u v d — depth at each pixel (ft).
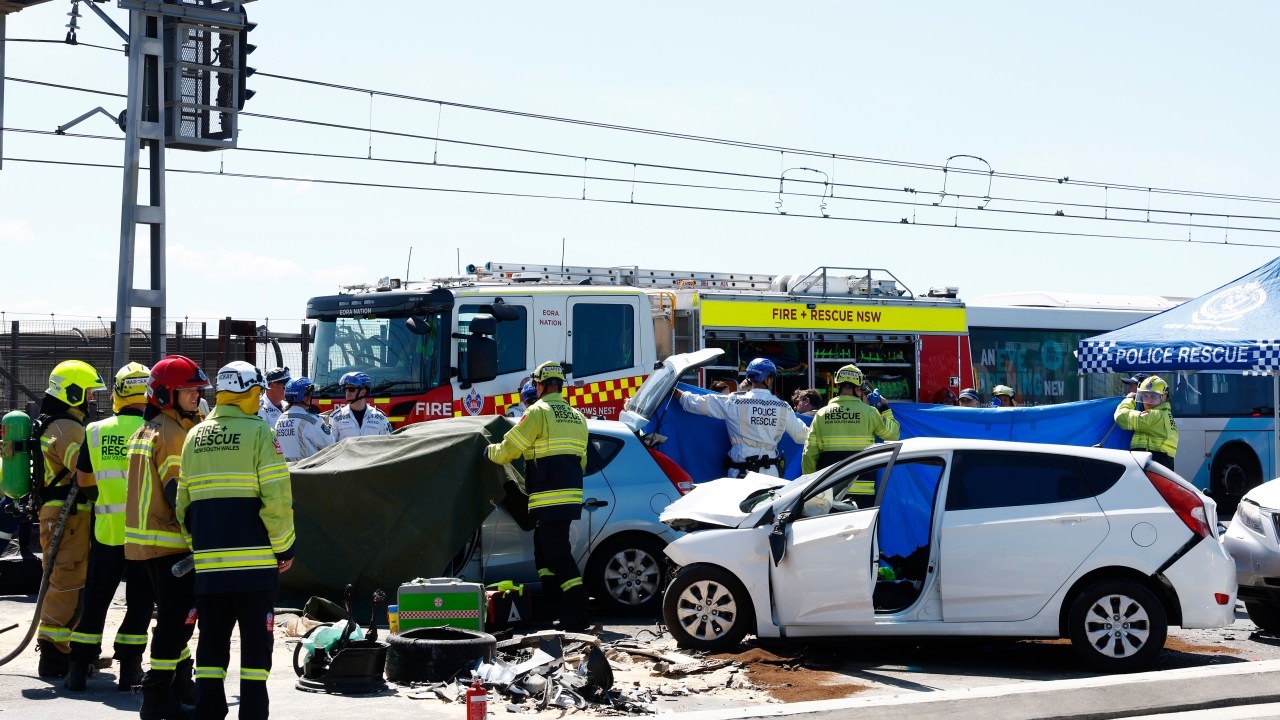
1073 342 70.03
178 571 23.09
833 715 24.49
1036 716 24.80
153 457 24.18
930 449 31.09
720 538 31.99
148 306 59.82
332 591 35.60
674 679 28.76
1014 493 30.63
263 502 21.99
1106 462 30.78
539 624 35.81
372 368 50.06
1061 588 29.96
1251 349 44.57
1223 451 69.00
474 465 36.19
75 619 28.53
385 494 35.68
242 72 61.77
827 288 61.26
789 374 58.85
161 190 60.39
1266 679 27.86
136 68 59.21
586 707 25.67
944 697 25.88
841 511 32.37
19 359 64.54
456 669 27.66
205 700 22.08
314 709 25.17
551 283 54.70
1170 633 36.50
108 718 24.72
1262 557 34.94
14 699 26.48
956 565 30.27
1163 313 49.57
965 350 64.08
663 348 55.83
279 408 46.14
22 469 29.25
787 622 31.24
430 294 49.24
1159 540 30.04
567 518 33.99
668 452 45.39
